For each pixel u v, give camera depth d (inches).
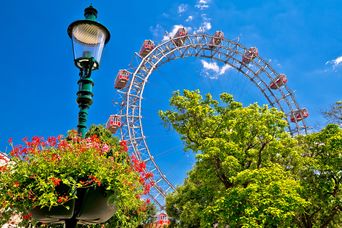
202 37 2278.5
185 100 810.8
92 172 250.8
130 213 616.4
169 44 2166.6
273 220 636.7
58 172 245.9
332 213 786.2
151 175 307.0
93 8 318.3
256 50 2368.4
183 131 812.0
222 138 759.7
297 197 644.1
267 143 773.9
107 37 322.7
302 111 2341.3
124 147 302.0
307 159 767.1
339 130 778.2
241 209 657.0
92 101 308.7
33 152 261.1
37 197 245.0
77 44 308.2
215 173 767.7
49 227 488.1
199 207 877.8
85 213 248.2
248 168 770.2
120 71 1952.5
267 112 793.6
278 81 2395.4
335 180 764.0
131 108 1923.0
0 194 255.6
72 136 295.0
